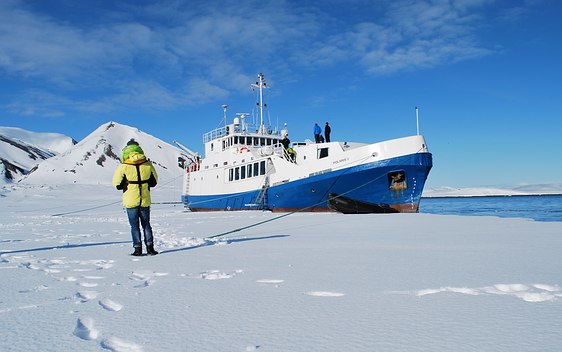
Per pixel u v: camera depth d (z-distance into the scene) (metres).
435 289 4.01
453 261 5.80
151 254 7.18
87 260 6.51
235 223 16.94
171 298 3.83
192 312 3.35
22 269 5.65
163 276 5.03
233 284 4.45
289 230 12.43
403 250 7.20
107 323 3.07
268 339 2.68
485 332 2.69
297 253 6.98
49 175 183.62
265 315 3.23
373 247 7.72
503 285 4.07
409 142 21.86
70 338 2.77
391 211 22.66
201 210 35.53
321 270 5.24
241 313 3.29
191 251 7.59
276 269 5.38
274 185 26.81
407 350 2.42
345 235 10.41
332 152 25.03
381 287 4.15
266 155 28.58
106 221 20.86
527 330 2.71
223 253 7.18
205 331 2.87
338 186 23.50
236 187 30.81
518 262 5.61
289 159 26.52
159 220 20.70
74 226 16.66
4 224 18.50
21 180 180.88
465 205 54.41
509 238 9.02
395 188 22.55
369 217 18.77
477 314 3.11
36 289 4.31
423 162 21.56
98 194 91.12
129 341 2.68
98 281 4.74
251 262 6.05
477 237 9.34
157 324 3.04
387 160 22.06
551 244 7.77
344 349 2.47
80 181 179.62
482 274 4.73
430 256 6.37
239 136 32.75
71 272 5.35
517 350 2.37
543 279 4.39
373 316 3.13
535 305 3.35
